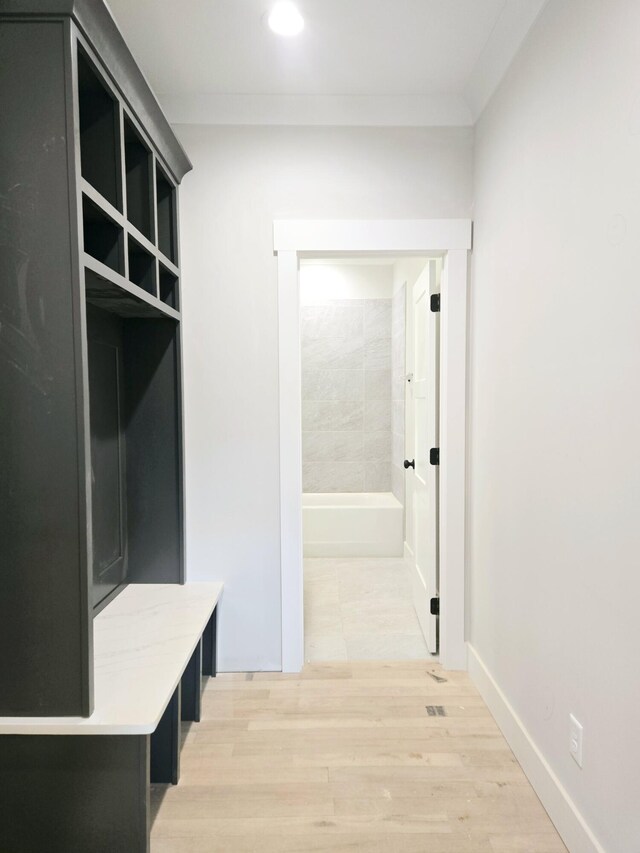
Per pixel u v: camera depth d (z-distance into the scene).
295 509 2.33
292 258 2.27
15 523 1.31
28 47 1.23
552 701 1.54
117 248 1.54
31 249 1.26
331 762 1.78
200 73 2.06
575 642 1.41
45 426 1.30
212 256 2.27
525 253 1.73
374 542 4.22
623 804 1.19
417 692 2.21
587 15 1.32
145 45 1.88
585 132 1.34
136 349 2.22
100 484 1.98
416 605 3.04
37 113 1.24
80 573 1.32
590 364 1.32
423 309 2.79
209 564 2.34
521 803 1.60
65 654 1.33
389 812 1.56
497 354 1.99
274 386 2.31
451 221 2.28
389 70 2.05
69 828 1.38
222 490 2.33
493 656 2.05
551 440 1.54
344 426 4.84
